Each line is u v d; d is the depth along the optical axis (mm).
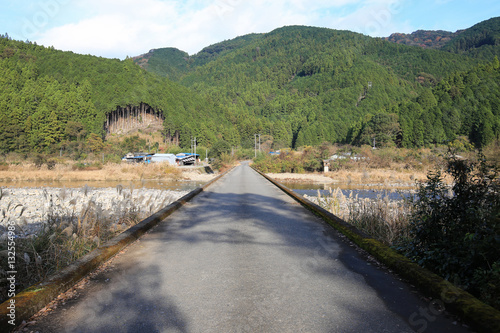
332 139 171750
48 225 5742
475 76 140125
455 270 3586
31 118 95062
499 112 110000
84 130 102500
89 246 5324
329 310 2943
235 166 70938
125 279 3760
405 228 6090
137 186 31062
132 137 120500
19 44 152000
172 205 9234
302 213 8734
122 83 160375
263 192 14984
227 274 3934
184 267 4207
